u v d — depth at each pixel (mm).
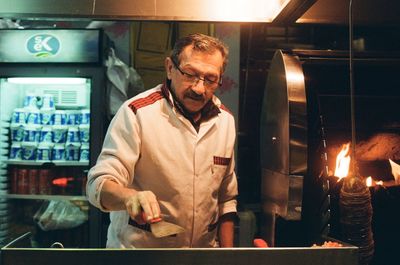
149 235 1513
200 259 1001
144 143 1497
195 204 1552
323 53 1894
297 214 1635
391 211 1643
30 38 2781
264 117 2133
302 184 1632
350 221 1267
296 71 1713
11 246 1047
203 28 3201
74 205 3104
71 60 2771
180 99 1493
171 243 1537
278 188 1799
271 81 1978
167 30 3195
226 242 1730
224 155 1660
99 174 1366
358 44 2816
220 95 3207
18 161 3059
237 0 1752
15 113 3107
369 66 1920
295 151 1631
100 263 1003
